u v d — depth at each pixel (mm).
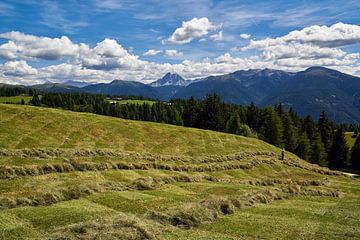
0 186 29172
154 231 20812
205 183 42281
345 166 141375
